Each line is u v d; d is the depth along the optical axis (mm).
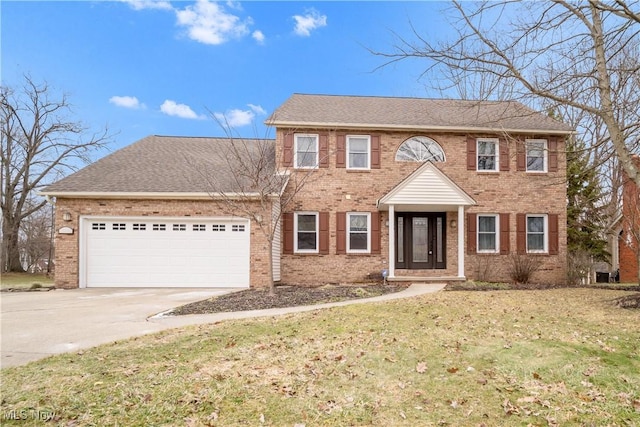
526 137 15016
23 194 25031
